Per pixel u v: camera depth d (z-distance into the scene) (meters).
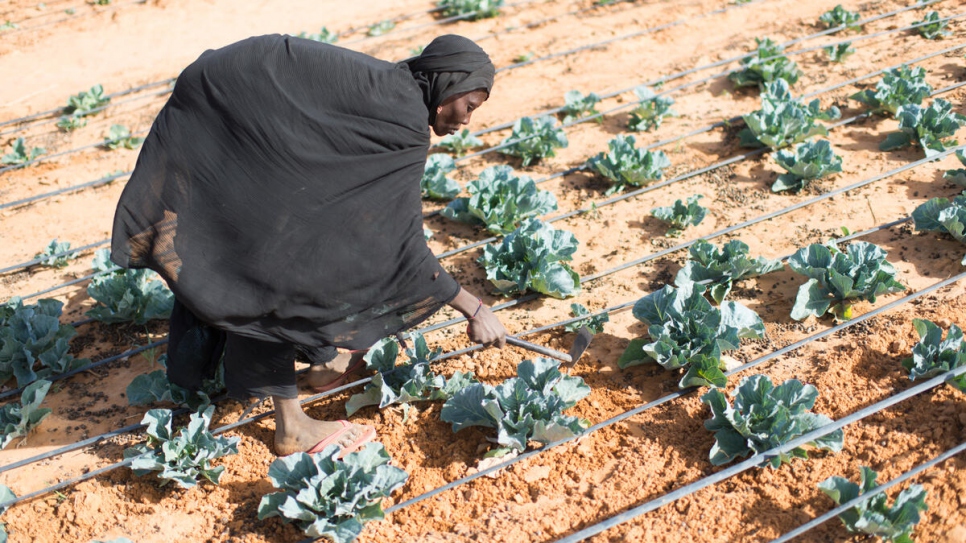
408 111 3.26
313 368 4.26
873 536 3.44
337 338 3.49
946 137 5.93
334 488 3.69
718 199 5.75
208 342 3.80
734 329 4.30
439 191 5.89
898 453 3.80
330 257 3.30
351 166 3.23
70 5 9.38
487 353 4.57
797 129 6.05
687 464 3.88
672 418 4.12
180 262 3.27
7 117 7.38
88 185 6.37
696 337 4.35
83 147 6.87
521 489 3.84
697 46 7.77
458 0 8.78
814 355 4.38
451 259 5.42
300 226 3.24
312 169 3.20
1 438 4.16
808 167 5.62
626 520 3.53
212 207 3.23
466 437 4.12
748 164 6.07
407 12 9.02
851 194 5.60
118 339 4.90
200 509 3.84
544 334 4.70
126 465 4.00
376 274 3.38
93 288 4.94
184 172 3.22
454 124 3.52
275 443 4.01
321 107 3.19
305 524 3.67
